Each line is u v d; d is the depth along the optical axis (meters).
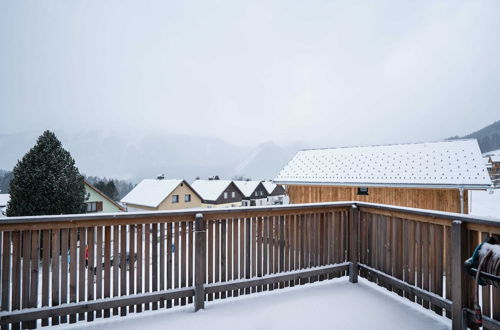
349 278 4.54
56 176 16.81
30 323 3.12
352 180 15.27
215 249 3.80
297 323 3.30
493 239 2.74
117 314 3.48
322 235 4.49
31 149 16.58
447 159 14.09
